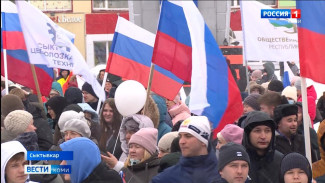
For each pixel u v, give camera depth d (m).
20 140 10.98
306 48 10.37
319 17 10.37
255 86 17.06
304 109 10.29
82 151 8.68
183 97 20.00
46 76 15.50
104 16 48.44
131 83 12.10
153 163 10.48
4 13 15.29
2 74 15.45
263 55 16.36
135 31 15.02
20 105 12.70
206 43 11.73
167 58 12.59
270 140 9.65
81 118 11.69
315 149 11.58
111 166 10.47
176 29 12.59
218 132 11.47
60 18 48.53
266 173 9.65
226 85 11.55
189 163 9.18
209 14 33.06
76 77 20.88
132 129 11.71
